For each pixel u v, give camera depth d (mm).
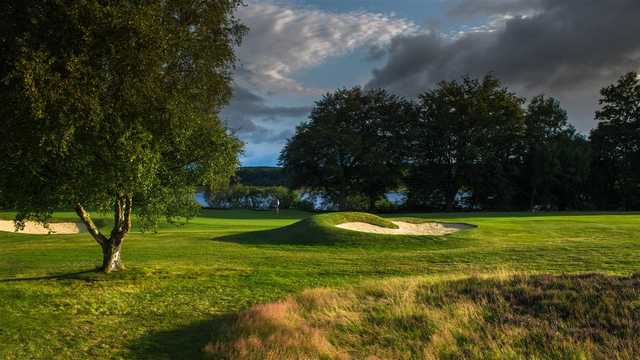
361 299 13055
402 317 11250
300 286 16219
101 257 22719
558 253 20906
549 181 69000
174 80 16406
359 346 9930
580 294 11406
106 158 14609
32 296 14625
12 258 22562
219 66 17625
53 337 11086
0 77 13383
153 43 14117
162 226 37750
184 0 16188
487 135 68438
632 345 8922
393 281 14602
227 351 9680
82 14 13125
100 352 10164
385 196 79000
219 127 17906
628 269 17312
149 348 10406
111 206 16531
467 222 35594
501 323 10430
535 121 74125
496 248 23062
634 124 71938
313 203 76688
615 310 10406
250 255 22875
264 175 109125
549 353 8961
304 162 72375
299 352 9422
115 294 15070
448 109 71125
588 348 8977
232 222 43688
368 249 25312
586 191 73250
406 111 75750
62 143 13188
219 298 14711
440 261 20422
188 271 18609
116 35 13531
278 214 58781
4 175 15023
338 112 75438
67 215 42781
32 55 12344
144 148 15070
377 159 68625
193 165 17656
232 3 17438
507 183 70438
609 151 72625
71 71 13031
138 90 14578
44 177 15305
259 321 11203
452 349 9344
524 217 43188
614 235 28406
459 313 11094
